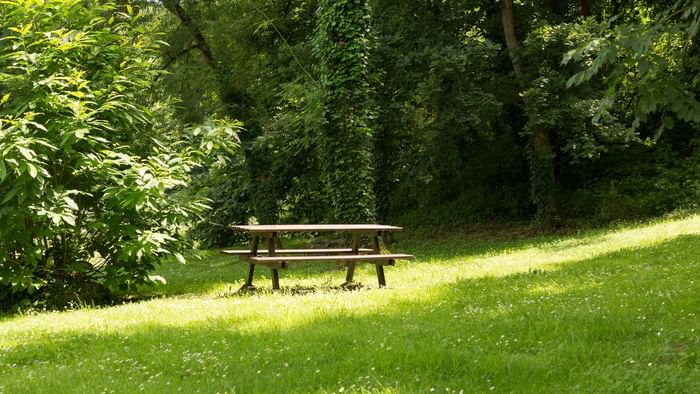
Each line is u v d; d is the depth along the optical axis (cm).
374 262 1079
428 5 2350
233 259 2333
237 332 685
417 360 529
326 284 1188
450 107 2083
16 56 1084
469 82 2159
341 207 1717
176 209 1153
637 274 948
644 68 579
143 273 1130
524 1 2550
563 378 471
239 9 2344
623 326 595
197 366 555
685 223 1738
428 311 759
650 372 461
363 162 1717
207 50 2611
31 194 998
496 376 487
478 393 449
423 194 3008
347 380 492
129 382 516
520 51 2244
